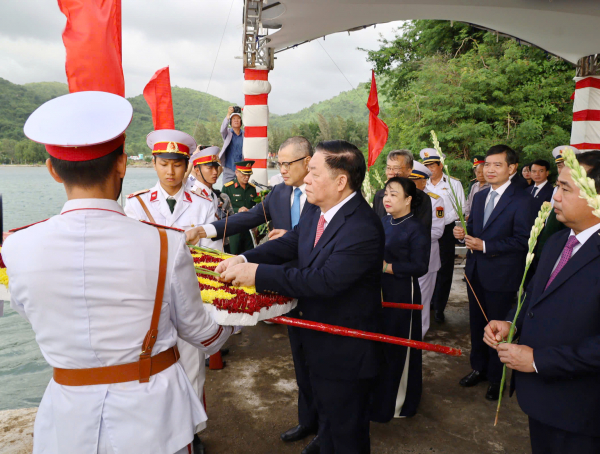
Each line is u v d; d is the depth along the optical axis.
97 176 1.22
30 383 4.14
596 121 7.01
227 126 7.05
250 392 3.17
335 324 1.99
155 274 1.23
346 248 1.88
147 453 1.21
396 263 2.75
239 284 1.86
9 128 160.50
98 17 1.55
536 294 1.79
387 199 2.89
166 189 2.83
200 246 2.67
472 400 3.10
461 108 12.98
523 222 3.06
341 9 5.45
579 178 1.20
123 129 1.19
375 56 18.09
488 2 5.46
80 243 1.17
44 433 1.26
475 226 3.35
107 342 1.19
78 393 1.21
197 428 2.29
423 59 15.94
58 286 1.16
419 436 2.68
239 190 5.66
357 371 1.96
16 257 1.19
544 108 12.51
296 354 2.54
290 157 2.66
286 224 2.78
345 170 1.93
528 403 1.74
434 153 4.91
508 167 3.19
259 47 6.42
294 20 5.69
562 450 1.68
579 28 6.10
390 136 15.37
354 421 2.01
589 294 1.60
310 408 2.60
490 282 3.14
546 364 1.60
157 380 1.28
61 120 1.19
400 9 5.62
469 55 14.20
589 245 1.65
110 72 1.58
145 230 1.26
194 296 1.35
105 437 1.20
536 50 13.23
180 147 2.71
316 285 1.82
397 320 2.72
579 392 1.63
